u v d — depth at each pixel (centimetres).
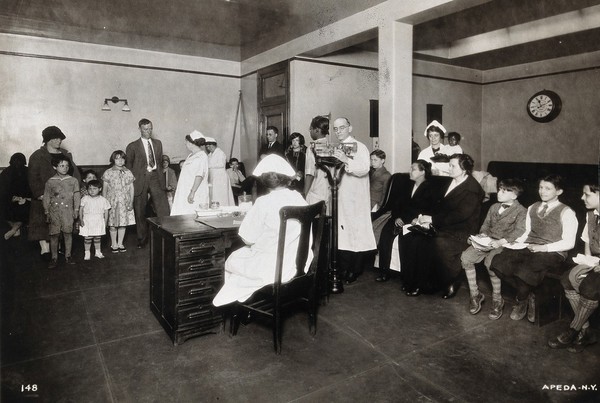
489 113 970
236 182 784
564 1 571
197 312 287
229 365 255
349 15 552
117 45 748
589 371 243
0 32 665
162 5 547
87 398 221
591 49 760
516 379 236
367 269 469
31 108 697
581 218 346
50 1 540
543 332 297
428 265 368
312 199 427
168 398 221
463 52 798
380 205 481
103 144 756
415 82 873
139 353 271
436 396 221
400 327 308
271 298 290
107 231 629
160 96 800
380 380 237
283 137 725
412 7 463
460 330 302
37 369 250
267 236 277
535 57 828
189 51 792
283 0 518
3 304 354
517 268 300
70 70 720
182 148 830
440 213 381
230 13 576
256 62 798
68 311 341
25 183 551
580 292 262
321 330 304
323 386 232
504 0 564
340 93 741
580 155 820
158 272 312
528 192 416
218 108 858
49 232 462
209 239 286
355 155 402
